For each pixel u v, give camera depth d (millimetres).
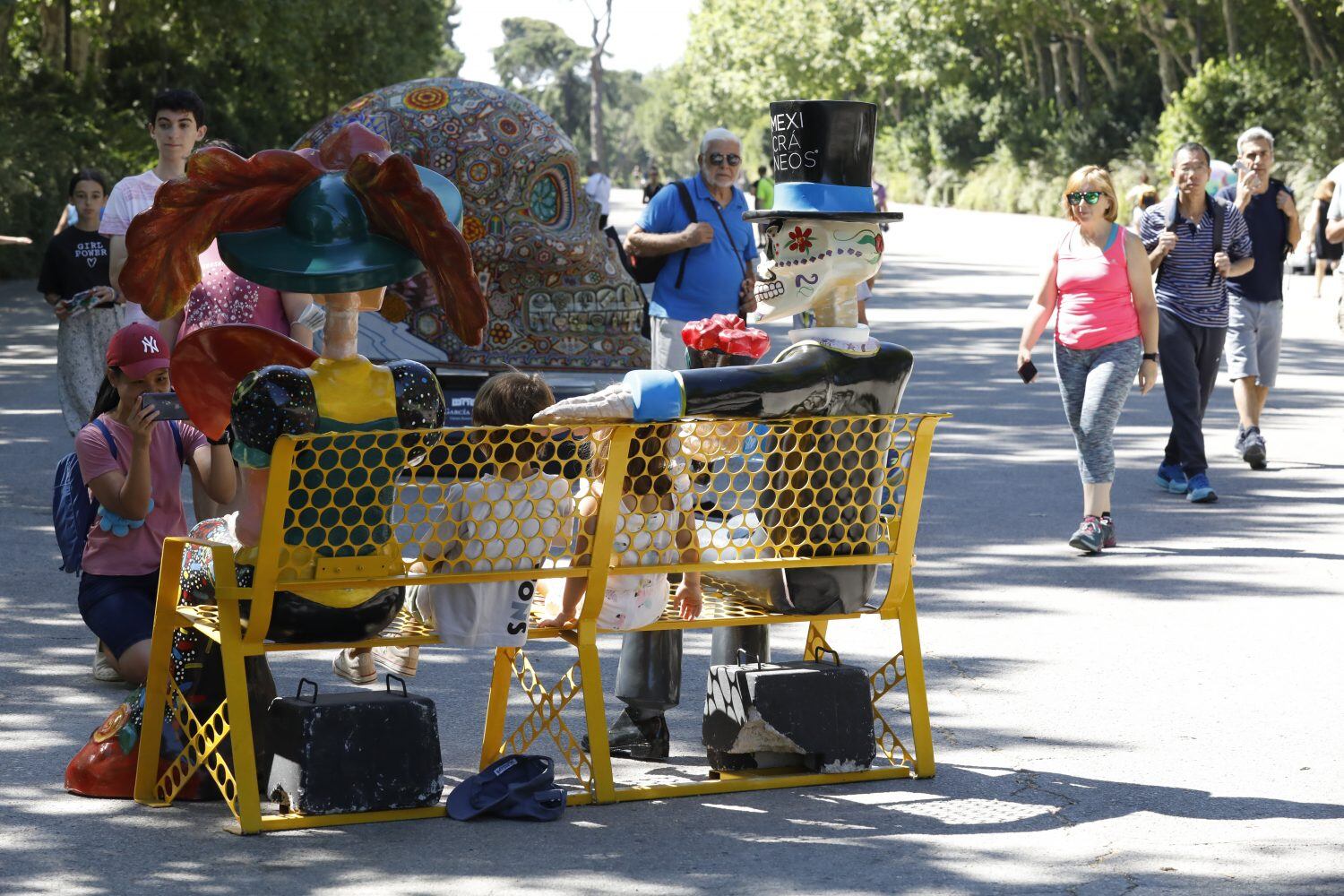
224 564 10938
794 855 10828
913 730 12531
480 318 10922
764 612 12648
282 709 11523
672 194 22422
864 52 178375
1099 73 164500
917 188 180250
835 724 12297
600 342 26406
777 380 11750
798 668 12430
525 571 11523
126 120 86500
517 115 26250
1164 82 132125
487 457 11430
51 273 25625
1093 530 20766
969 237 106500
